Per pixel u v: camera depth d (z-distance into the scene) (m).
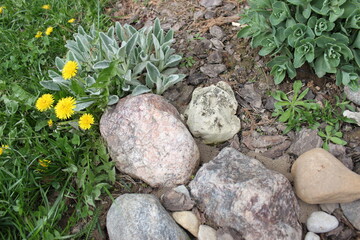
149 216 0.53
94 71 0.74
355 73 0.66
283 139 0.65
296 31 0.66
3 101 0.77
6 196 0.59
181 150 0.60
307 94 0.70
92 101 0.66
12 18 0.94
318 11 0.64
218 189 0.55
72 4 0.96
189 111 0.68
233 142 0.66
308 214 0.57
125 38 0.76
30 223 0.56
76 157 0.65
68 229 0.58
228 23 0.84
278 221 0.52
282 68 0.68
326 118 0.66
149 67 0.70
